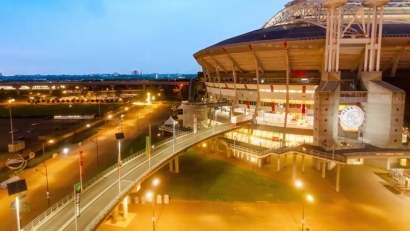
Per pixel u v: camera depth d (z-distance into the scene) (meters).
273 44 64.38
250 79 76.31
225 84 85.00
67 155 66.69
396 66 63.47
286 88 68.06
